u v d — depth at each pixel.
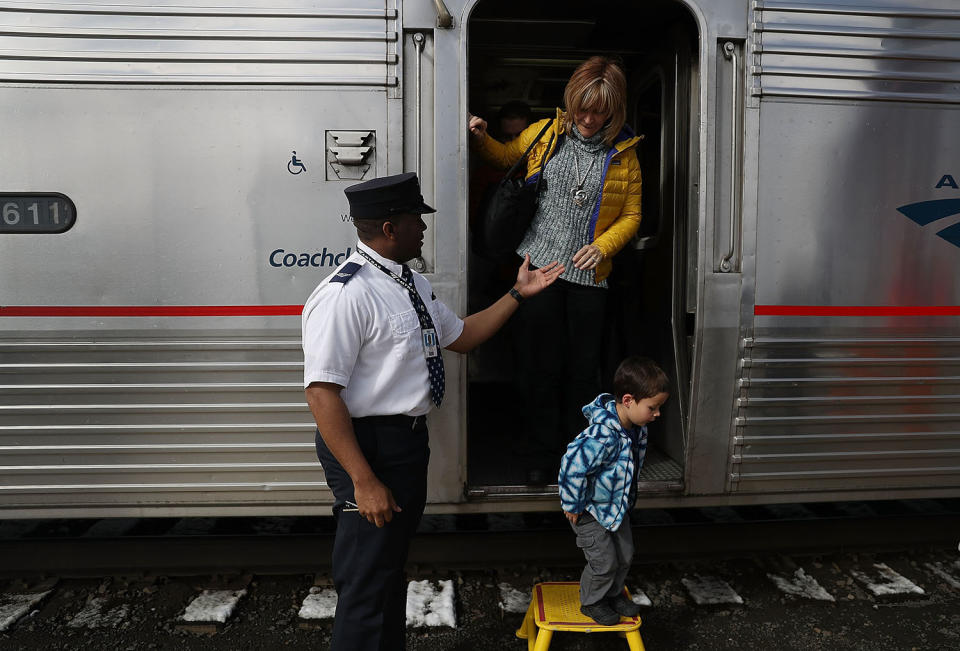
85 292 2.60
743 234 2.77
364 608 1.92
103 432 2.67
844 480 2.95
